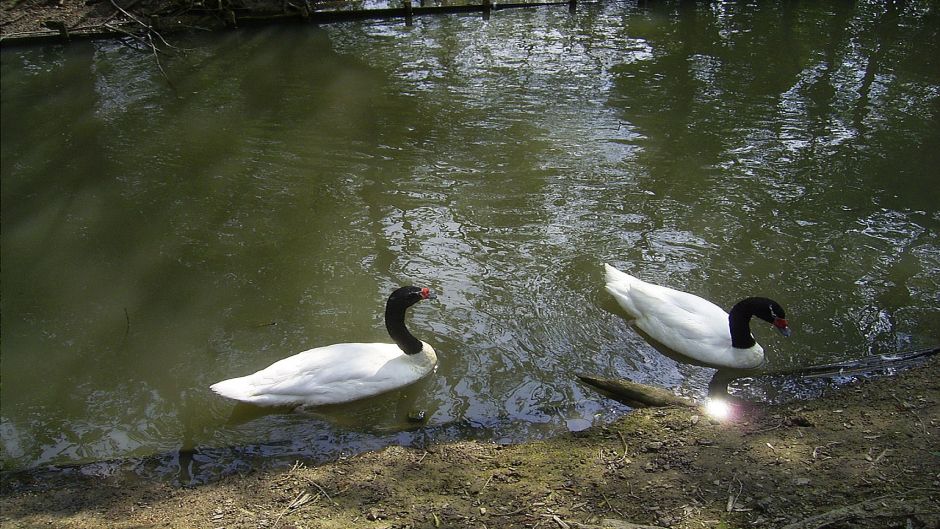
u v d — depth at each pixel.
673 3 7.04
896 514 2.38
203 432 3.04
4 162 4.70
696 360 3.29
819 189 4.20
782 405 3.02
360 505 2.64
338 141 4.80
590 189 4.25
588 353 3.34
